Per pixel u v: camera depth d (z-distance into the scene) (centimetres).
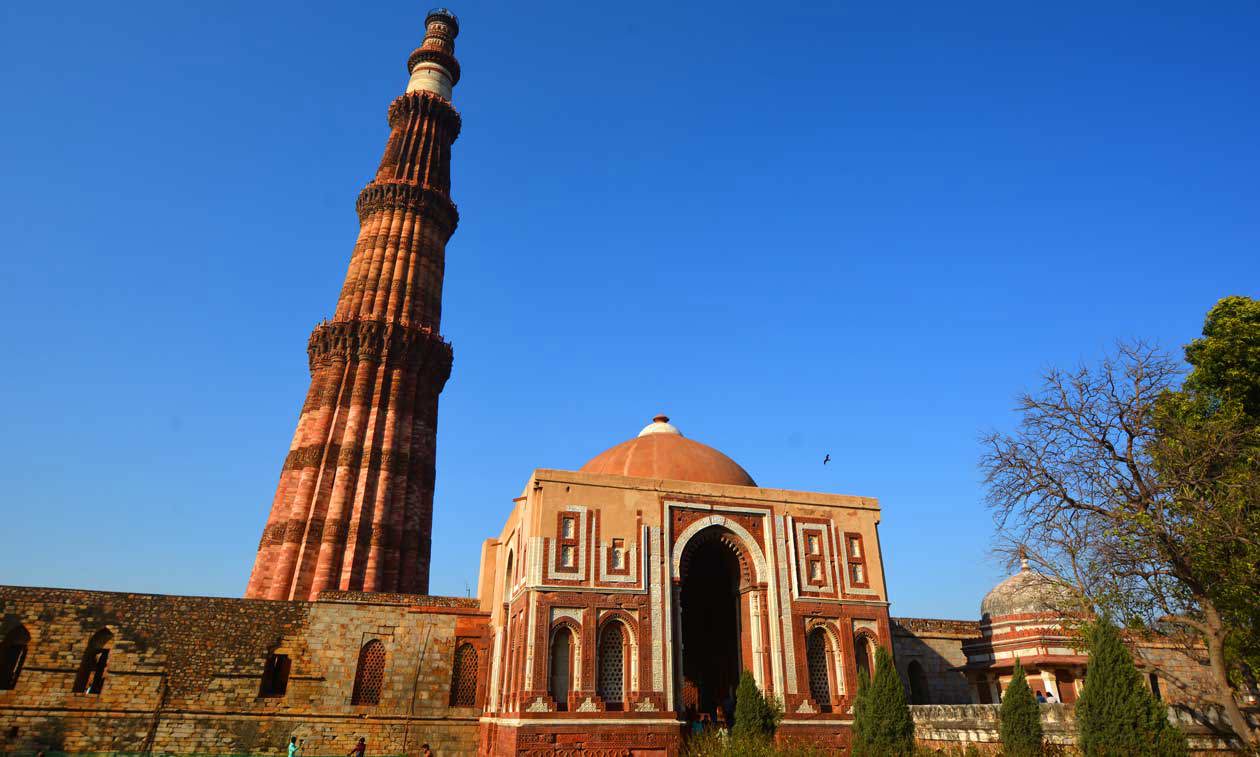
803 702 2762
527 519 2859
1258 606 2178
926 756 2256
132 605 3447
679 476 3166
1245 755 1970
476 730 3528
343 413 4981
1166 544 2131
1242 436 2325
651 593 2780
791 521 3064
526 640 2583
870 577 3080
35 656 3275
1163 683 2819
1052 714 2184
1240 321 2711
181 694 3334
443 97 6431
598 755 2495
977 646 3369
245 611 3531
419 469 5047
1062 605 2436
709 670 3572
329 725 3409
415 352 5269
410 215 5734
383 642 3609
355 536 4578
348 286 5506
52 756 3148
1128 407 2302
